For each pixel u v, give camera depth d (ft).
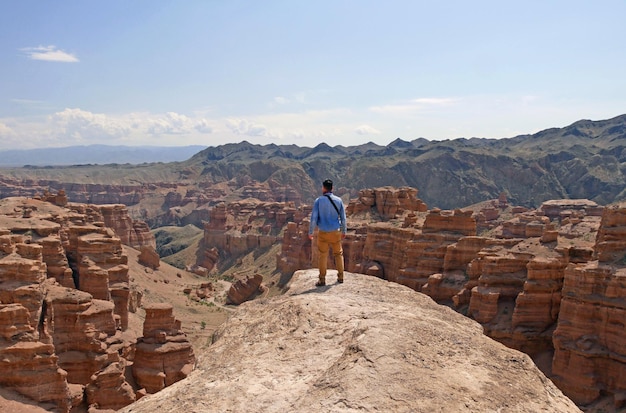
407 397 32.42
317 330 46.01
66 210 304.30
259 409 34.86
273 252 502.38
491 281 188.03
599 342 142.10
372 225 302.25
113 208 436.76
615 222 157.58
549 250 187.52
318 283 59.52
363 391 32.99
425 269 241.96
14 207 271.49
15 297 145.79
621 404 131.95
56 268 210.38
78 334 164.76
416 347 38.45
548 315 170.50
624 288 139.95
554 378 148.87
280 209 590.55
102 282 218.18
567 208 456.45
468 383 34.45
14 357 135.03
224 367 43.04
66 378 147.13
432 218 257.34
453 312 53.62
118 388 157.07
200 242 625.82
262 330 48.83
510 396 33.55
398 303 53.01
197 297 361.71
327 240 59.52
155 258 402.11
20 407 128.88
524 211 512.63
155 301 316.19
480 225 416.67
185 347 181.06
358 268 286.25
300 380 38.11
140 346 177.27
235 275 483.10
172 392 40.83
